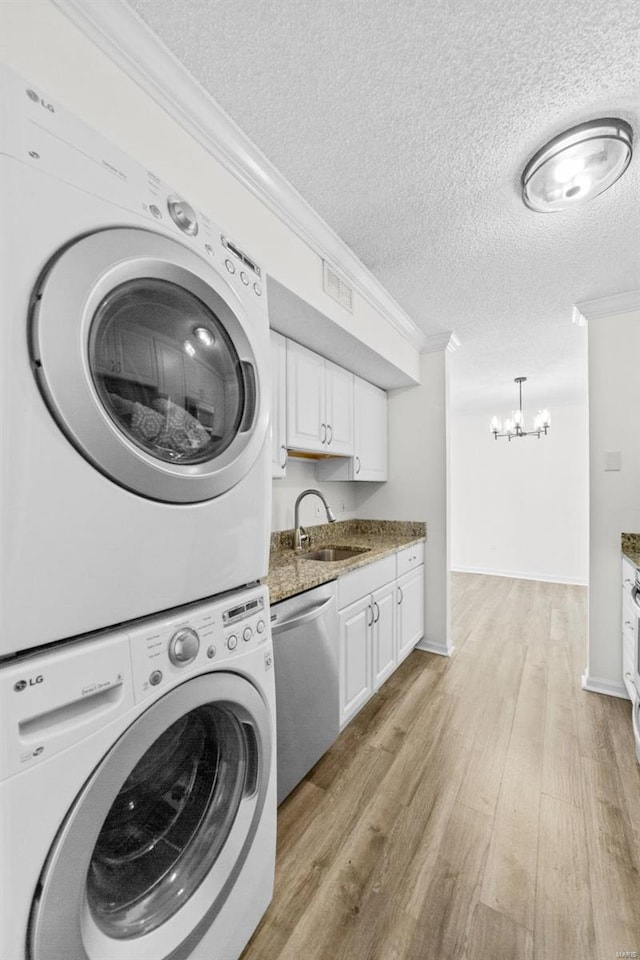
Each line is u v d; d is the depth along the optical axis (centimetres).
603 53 102
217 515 87
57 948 58
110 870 75
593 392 244
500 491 565
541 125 124
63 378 58
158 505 73
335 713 174
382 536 312
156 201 78
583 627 347
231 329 92
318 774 169
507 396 499
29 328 55
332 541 290
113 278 66
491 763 175
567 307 253
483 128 125
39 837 55
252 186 138
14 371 53
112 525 65
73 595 60
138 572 70
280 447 193
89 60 92
